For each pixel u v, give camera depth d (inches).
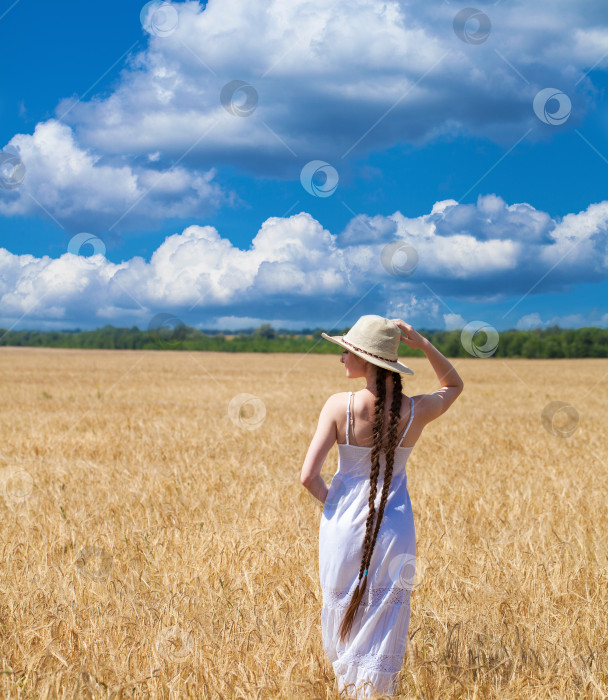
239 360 2251.5
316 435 121.0
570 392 1071.6
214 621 143.7
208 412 657.0
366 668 117.0
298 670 124.3
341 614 119.9
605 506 265.1
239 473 327.0
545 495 278.8
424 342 128.1
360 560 118.9
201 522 223.6
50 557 187.6
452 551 194.9
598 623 149.0
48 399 819.4
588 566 186.9
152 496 272.7
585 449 432.5
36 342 3823.8
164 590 163.5
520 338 3002.0
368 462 119.9
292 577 171.0
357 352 117.9
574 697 119.9
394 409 117.0
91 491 280.7
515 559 187.6
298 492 279.4
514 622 150.0
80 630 140.6
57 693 114.3
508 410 743.1
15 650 132.5
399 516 120.1
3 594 160.7
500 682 125.2
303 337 3435.0
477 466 351.9
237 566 180.4
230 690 118.0
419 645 139.0
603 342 2945.4
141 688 118.4
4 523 229.3
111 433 485.7
